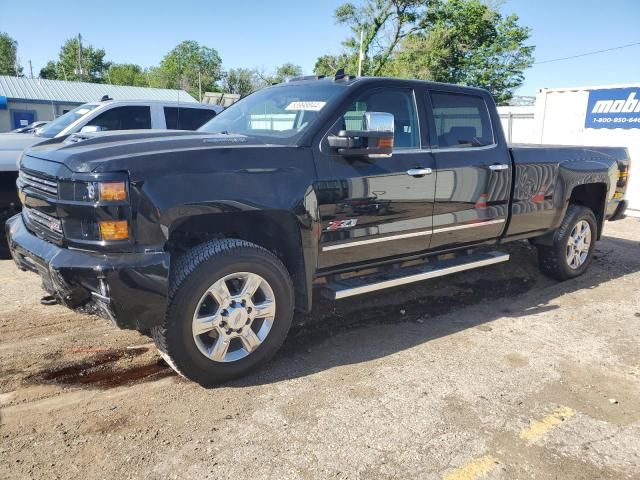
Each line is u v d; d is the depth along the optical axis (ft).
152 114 28.07
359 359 13.39
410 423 10.57
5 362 12.58
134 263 10.09
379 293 18.39
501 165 16.61
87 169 10.16
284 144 12.52
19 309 15.87
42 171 11.17
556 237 19.57
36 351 13.20
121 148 10.84
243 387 11.78
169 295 10.75
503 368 13.12
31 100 119.85
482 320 16.39
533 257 23.36
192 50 259.60
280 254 12.98
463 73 120.26
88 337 14.11
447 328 15.66
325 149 12.71
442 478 8.98
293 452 9.53
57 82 130.41
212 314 11.37
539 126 43.98
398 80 14.64
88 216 10.17
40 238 11.69
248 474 8.92
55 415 10.46
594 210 21.34
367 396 11.55
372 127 12.19
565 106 42.19
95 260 10.10
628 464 9.58
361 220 13.32
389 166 13.74
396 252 14.55
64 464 9.00
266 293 12.05
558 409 11.30
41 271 11.27
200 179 10.81
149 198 10.22
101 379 11.94
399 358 13.52
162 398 11.23
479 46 119.65
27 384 11.61
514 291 19.31
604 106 39.73
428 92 15.30
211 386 11.77
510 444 10.01
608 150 21.29
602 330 15.83
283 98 14.69
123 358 12.98
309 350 13.84
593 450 9.94
